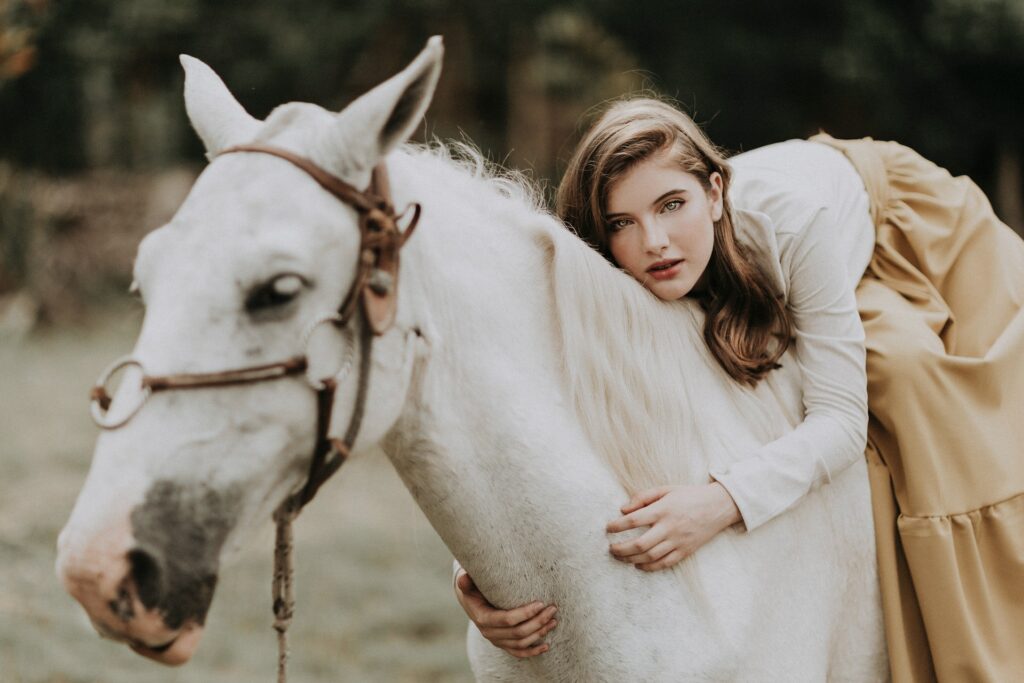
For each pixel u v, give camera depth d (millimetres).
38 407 8648
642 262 1785
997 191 11609
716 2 10906
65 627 4246
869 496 1870
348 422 1461
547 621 1686
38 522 5648
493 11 11539
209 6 11227
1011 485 1817
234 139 1490
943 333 1974
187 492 1354
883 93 10695
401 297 1515
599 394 1716
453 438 1610
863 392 1799
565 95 12938
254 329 1369
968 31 9562
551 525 1652
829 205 1915
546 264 1733
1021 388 1886
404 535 6090
